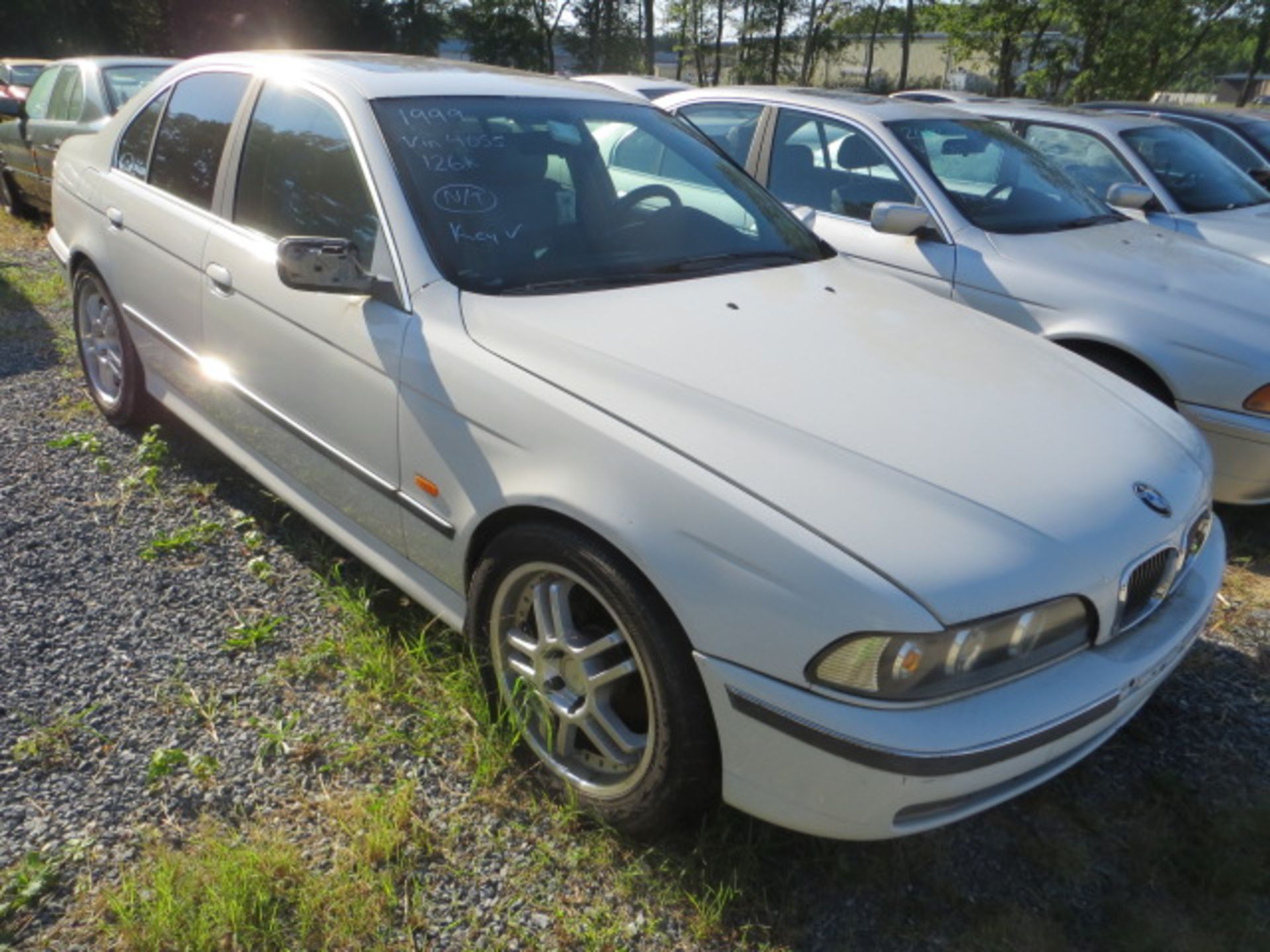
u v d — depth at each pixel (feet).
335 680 9.52
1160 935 7.30
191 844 7.59
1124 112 30.96
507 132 10.44
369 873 7.34
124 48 117.39
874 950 7.11
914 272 15.75
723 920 7.24
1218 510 14.65
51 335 18.58
